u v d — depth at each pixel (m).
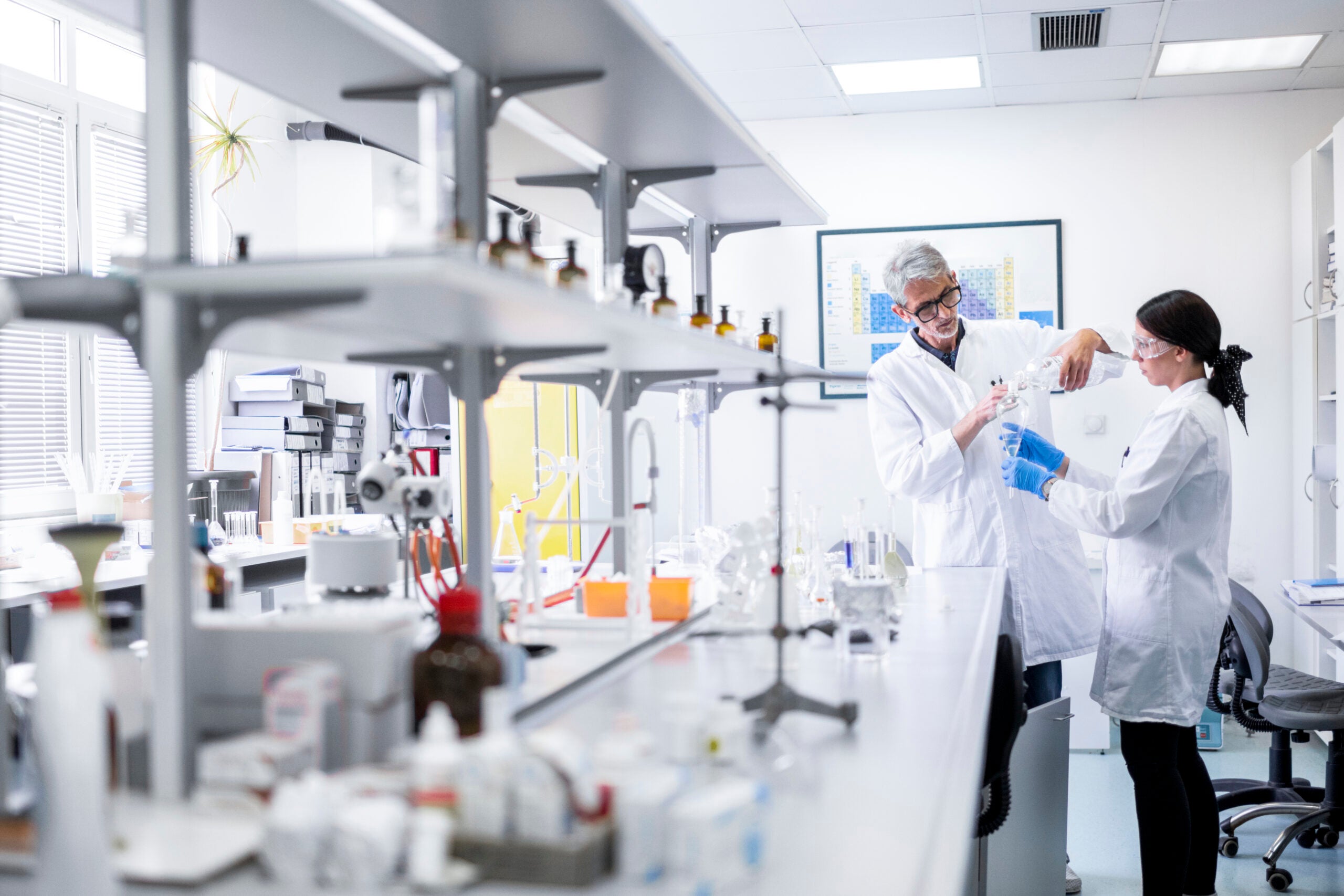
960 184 5.05
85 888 0.81
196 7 1.36
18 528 4.19
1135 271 4.93
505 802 0.83
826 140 5.16
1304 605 3.21
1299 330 4.73
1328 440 4.57
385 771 0.93
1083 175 4.96
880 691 1.51
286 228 5.75
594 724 1.30
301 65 1.59
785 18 3.98
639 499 4.66
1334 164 4.37
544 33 1.53
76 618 0.82
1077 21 4.03
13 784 1.02
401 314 1.19
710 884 0.81
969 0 3.83
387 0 1.40
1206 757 4.36
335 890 0.81
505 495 4.56
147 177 1.10
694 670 1.64
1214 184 4.88
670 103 1.88
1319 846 3.36
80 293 1.07
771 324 2.71
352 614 1.12
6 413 4.27
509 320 1.25
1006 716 1.76
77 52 4.59
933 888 0.82
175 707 1.04
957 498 3.16
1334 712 3.09
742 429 5.22
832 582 2.42
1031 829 2.35
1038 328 3.42
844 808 1.01
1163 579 2.63
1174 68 4.54
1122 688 2.68
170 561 1.05
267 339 1.42
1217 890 3.05
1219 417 2.65
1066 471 2.88
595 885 0.82
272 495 4.80
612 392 2.27
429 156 1.11
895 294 3.21
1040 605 3.10
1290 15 3.97
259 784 0.95
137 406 4.93
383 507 1.78
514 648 1.45
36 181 4.38
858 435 5.13
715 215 3.00
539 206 2.64
